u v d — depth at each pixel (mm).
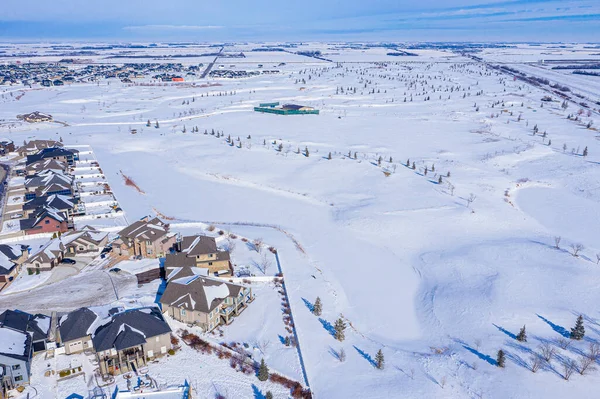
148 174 153125
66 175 139875
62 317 67562
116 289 80688
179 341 67250
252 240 103812
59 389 56781
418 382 61438
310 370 63312
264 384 60156
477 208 124750
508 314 76875
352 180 147500
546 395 58438
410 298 86000
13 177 144625
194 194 135875
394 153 179375
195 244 88125
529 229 115438
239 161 165750
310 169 156125
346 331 73438
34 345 63000
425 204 127125
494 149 185250
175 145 186750
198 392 57656
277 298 80812
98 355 59312
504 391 59312
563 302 80375
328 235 110250
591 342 69125
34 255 87625
